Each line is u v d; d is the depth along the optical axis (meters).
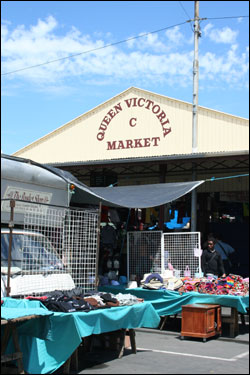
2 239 8.05
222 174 17.97
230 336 8.99
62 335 6.16
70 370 6.47
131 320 7.27
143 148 19.91
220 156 14.12
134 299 7.74
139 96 20.23
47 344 6.22
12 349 6.32
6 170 8.30
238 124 18.11
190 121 19.14
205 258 11.13
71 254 8.91
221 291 9.38
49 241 8.73
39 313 6.02
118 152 20.39
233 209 17.88
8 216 8.32
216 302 9.18
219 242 13.90
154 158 14.93
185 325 8.84
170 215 16.86
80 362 6.98
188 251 11.21
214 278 10.64
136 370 6.48
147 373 6.31
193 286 9.76
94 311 6.61
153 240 11.58
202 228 17.73
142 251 11.66
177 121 19.38
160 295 9.82
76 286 8.74
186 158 14.62
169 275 10.88
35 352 6.25
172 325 10.52
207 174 18.23
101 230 12.35
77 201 12.12
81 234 9.18
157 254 11.45
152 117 19.88
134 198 11.91
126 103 20.50
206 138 18.59
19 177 8.55
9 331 6.07
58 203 9.39
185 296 9.51
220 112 18.42
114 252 13.31
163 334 9.45
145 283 10.23
